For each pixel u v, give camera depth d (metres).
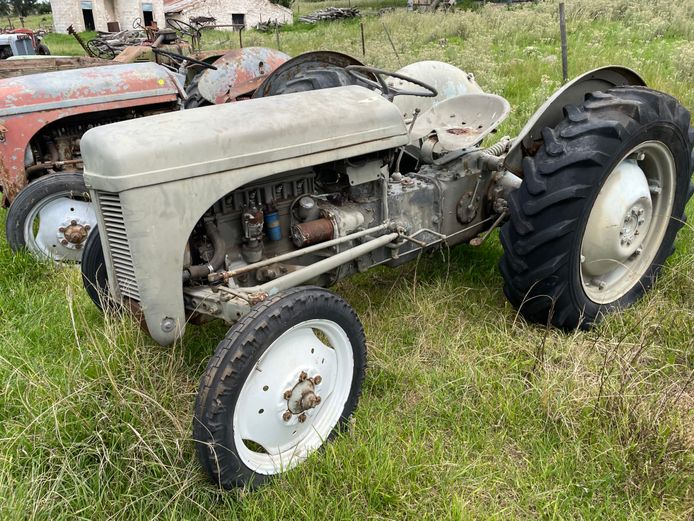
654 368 2.71
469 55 8.83
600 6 13.62
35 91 4.05
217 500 2.09
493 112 3.47
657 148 3.02
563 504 2.05
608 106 2.84
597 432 2.29
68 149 4.45
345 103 2.62
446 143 3.26
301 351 2.21
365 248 2.73
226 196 2.44
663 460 2.14
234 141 2.22
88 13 32.41
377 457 2.18
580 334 2.95
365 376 2.62
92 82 4.23
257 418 2.13
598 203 2.91
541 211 2.74
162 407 2.24
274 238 2.60
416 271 3.58
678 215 3.32
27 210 3.94
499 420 2.40
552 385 2.46
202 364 2.79
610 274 3.26
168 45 6.63
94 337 2.78
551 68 8.48
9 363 2.61
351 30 16.36
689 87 7.17
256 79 5.37
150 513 2.02
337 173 2.83
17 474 2.14
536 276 2.82
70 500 2.00
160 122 2.20
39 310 3.34
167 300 2.22
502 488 2.16
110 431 2.22
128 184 2.03
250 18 27.06
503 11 15.13
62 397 2.33
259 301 2.19
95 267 2.94
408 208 3.02
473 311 3.26
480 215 3.43
